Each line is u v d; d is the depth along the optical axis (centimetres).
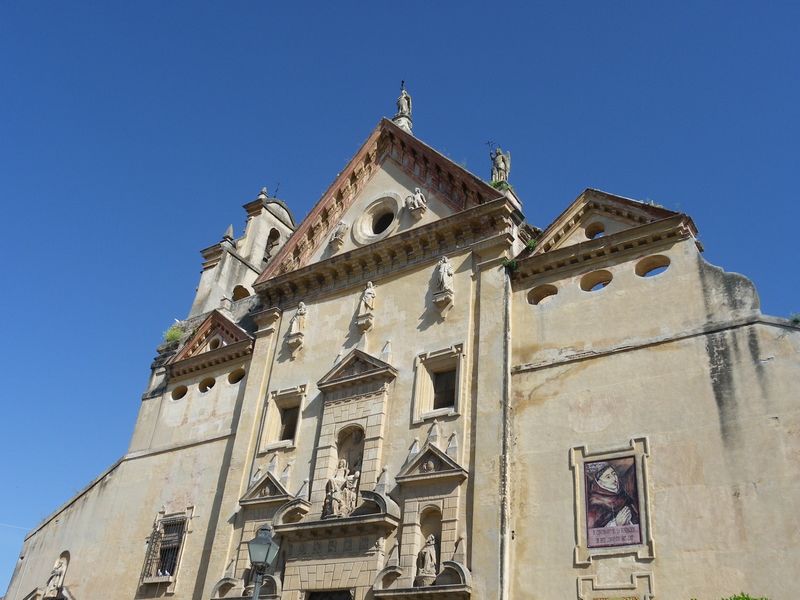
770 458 2247
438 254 3416
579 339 2819
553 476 2606
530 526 2567
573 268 2997
